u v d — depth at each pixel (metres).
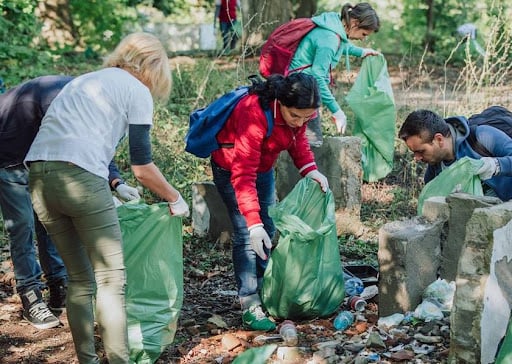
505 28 8.72
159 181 3.69
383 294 4.30
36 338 4.46
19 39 12.29
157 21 19.31
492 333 3.53
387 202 6.96
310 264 4.29
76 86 3.58
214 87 10.17
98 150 3.49
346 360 3.87
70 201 3.46
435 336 3.99
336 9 18.02
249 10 16.28
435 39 17.11
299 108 3.97
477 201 4.12
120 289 3.59
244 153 4.07
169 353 4.16
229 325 4.53
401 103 9.27
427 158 4.59
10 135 4.17
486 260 3.45
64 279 4.78
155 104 8.70
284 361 3.93
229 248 6.01
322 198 4.53
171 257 3.98
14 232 4.50
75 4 16.75
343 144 6.18
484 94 8.12
